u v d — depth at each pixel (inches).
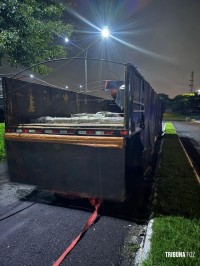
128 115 150.7
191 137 673.6
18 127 183.3
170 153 371.6
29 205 185.6
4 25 431.8
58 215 169.2
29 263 118.3
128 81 148.7
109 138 151.5
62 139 165.0
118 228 151.4
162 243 124.2
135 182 230.4
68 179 168.9
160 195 193.3
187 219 150.7
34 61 546.6
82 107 328.2
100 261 119.8
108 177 156.2
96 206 181.8
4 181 241.3
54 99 254.7
